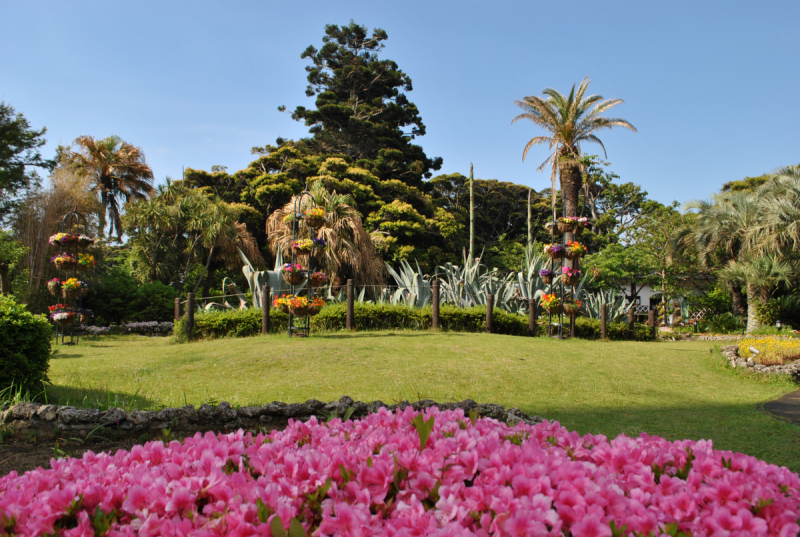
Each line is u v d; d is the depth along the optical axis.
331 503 1.43
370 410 3.60
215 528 1.29
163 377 5.73
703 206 20.25
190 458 1.82
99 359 7.04
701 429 4.19
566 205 20.06
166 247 20.92
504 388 5.48
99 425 3.38
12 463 2.85
